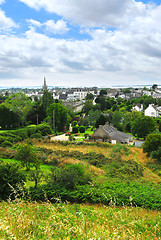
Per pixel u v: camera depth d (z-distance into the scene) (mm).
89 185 21250
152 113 123062
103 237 7254
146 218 12844
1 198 17016
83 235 7406
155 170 36531
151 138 46438
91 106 138125
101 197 18000
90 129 98875
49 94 119875
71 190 19344
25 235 7102
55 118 91375
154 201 18344
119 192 19516
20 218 8078
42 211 10359
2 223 7051
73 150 48969
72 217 9789
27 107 94188
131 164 37406
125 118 102500
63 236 7559
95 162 37594
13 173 18672
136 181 27781
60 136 78375
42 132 74938
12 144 49156
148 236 9031
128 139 69500
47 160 35031
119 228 8305
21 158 28578
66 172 20938
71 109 130875
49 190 18703
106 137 68750
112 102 159750
